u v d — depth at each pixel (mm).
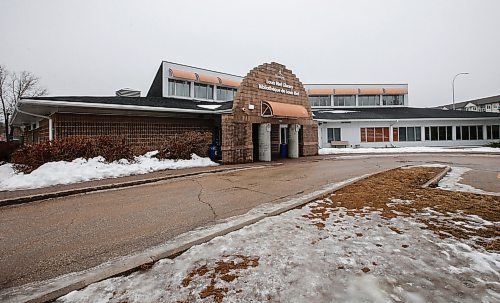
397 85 39625
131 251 4227
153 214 6129
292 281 3205
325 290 3023
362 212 5695
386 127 29000
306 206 6238
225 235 4621
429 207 5969
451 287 3043
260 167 14297
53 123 14031
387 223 5012
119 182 9516
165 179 10641
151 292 3035
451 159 17969
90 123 14180
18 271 3682
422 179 9469
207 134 16469
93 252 4227
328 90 39125
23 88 38562
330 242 4230
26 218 6008
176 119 16969
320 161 17281
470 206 6008
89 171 10766
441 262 3570
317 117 28578
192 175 11633
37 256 4121
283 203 6777
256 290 3039
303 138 20859
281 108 17656
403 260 3639
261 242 4293
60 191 8117
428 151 24266
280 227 4926
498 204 6156
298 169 13297
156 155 14281
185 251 4043
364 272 3369
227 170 13203
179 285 3158
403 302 2807
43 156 10992
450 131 29281
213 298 2906
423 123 29109
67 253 4207
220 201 7188
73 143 11820
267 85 18031
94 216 6055
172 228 5188
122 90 25812
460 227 4770
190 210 6398
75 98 14859
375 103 39594
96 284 3213
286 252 3930
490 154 21375
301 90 20844
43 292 3070
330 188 8250
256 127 20156
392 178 9695
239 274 3367
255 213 5973
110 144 12844
